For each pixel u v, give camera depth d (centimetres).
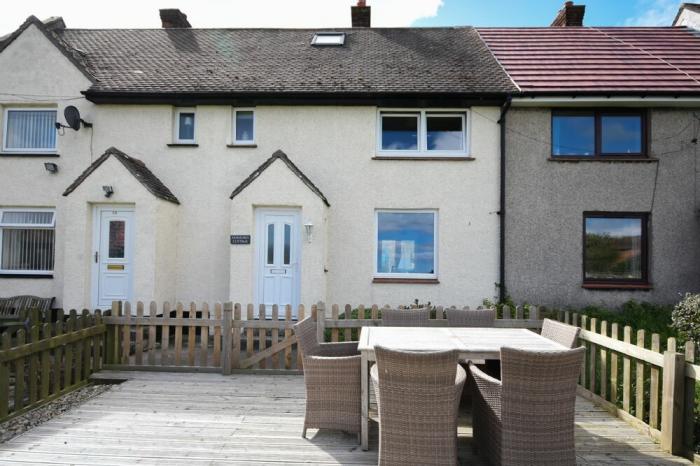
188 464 347
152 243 819
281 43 1132
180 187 919
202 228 914
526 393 314
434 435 315
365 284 900
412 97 893
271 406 479
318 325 599
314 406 396
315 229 834
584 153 927
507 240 899
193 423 430
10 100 925
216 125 923
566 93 866
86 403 483
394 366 317
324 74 965
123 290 845
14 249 927
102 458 355
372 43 1134
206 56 1052
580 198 901
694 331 576
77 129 902
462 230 903
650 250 894
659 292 886
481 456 363
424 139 929
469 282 897
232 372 608
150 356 617
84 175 826
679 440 368
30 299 888
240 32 1201
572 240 898
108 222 850
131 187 823
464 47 1108
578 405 488
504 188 899
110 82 925
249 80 939
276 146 921
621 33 1155
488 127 910
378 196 910
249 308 614
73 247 826
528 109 914
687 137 904
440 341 407
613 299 888
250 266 832
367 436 376
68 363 534
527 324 604
